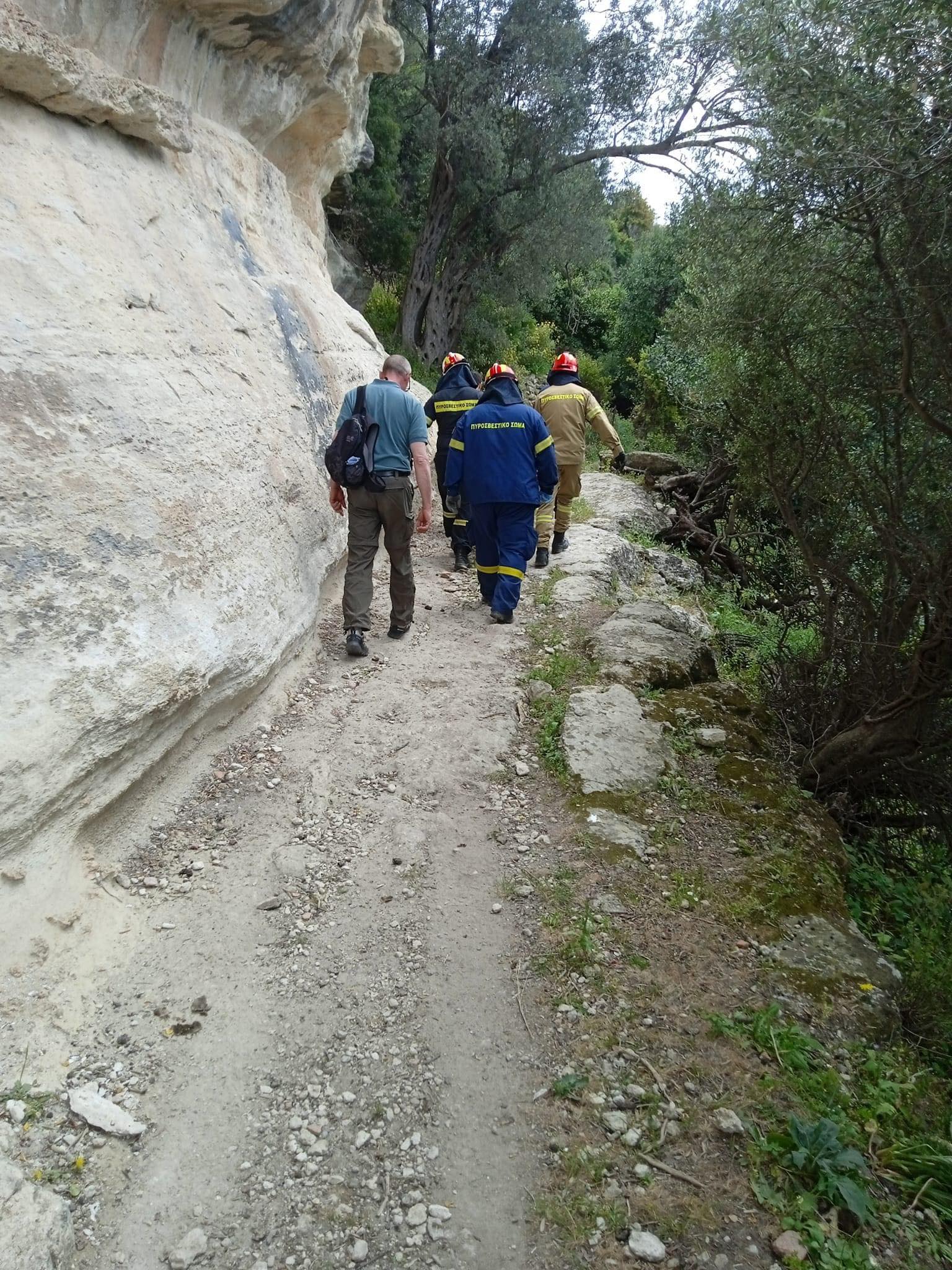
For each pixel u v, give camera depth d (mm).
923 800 5004
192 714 3498
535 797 3912
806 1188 2217
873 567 5070
